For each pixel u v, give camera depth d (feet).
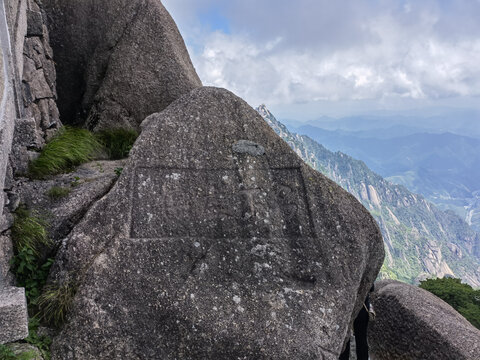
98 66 26.63
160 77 26.18
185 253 14.08
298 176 16.24
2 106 13.84
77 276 13.34
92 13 26.40
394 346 18.80
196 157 15.81
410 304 19.16
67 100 27.27
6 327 10.53
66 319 12.67
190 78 26.58
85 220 14.20
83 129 23.85
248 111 17.21
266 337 12.91
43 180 17.07
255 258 14.42
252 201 15.34
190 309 12.96
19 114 17.02
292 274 14.39
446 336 17.31
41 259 14.33
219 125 16.61
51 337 12.51
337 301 14.07
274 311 13.47
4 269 12.87
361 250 15.14
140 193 14.83
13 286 12.65
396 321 19.04
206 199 15.20
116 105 25.93
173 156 15.65
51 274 13.57
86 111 27.07
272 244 14.76
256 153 16.34
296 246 14.93
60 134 21.77
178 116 16.49
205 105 16.92
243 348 12.71
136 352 12.45
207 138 16.26
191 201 15.06
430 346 17.54
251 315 13.24
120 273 13.34
